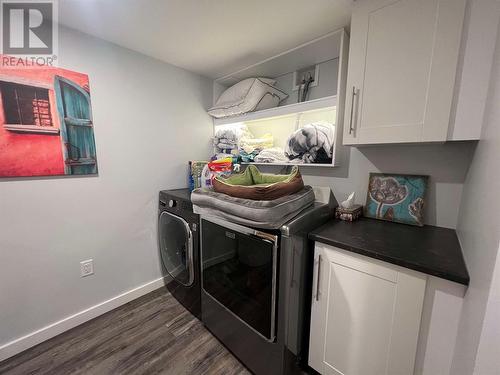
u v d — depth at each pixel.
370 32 1.08
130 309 1.79
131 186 1.81
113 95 1.64
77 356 1.36
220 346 1.45
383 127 1.08
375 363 0.97
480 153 0.82
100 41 1.55
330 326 1.10
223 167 1.82
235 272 1.28
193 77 2.14
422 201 1.29
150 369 1.28
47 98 1.35
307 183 1.81
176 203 1.71
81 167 1.52
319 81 1.78
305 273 1.18
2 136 1.23
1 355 1.31
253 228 1.12
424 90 0.96
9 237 1.30
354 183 1.56
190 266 1.61
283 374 1.11
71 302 1.57
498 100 0.62
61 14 1.29
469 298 0.67
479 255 0.61
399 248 0.95
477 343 0.50
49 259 1.45
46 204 1.41
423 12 0.94
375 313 0.95
